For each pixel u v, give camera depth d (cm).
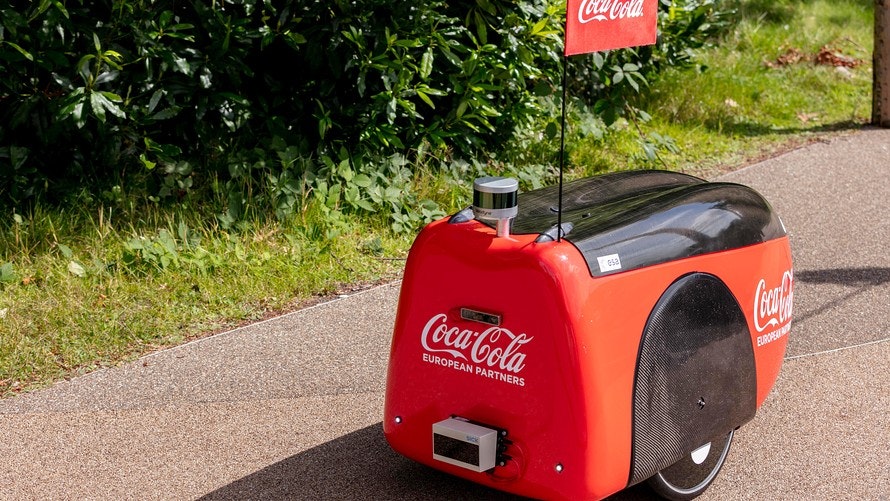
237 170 633
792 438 409
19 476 376
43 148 607
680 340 327
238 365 470
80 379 452
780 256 380
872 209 729
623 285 312
